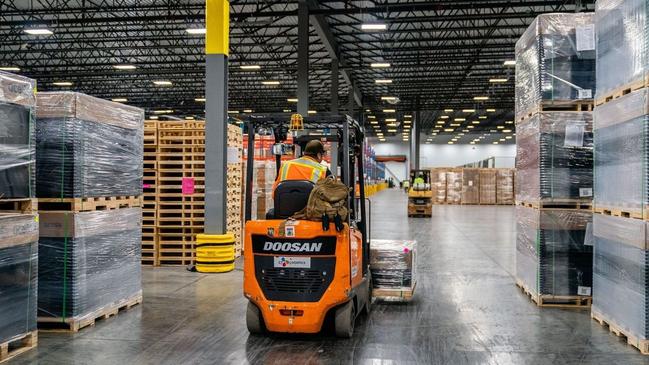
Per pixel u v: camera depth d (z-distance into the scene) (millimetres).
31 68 26531
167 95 35438
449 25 20594
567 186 6289
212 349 4648
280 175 5266
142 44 23547
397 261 6328
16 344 4723
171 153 9422
